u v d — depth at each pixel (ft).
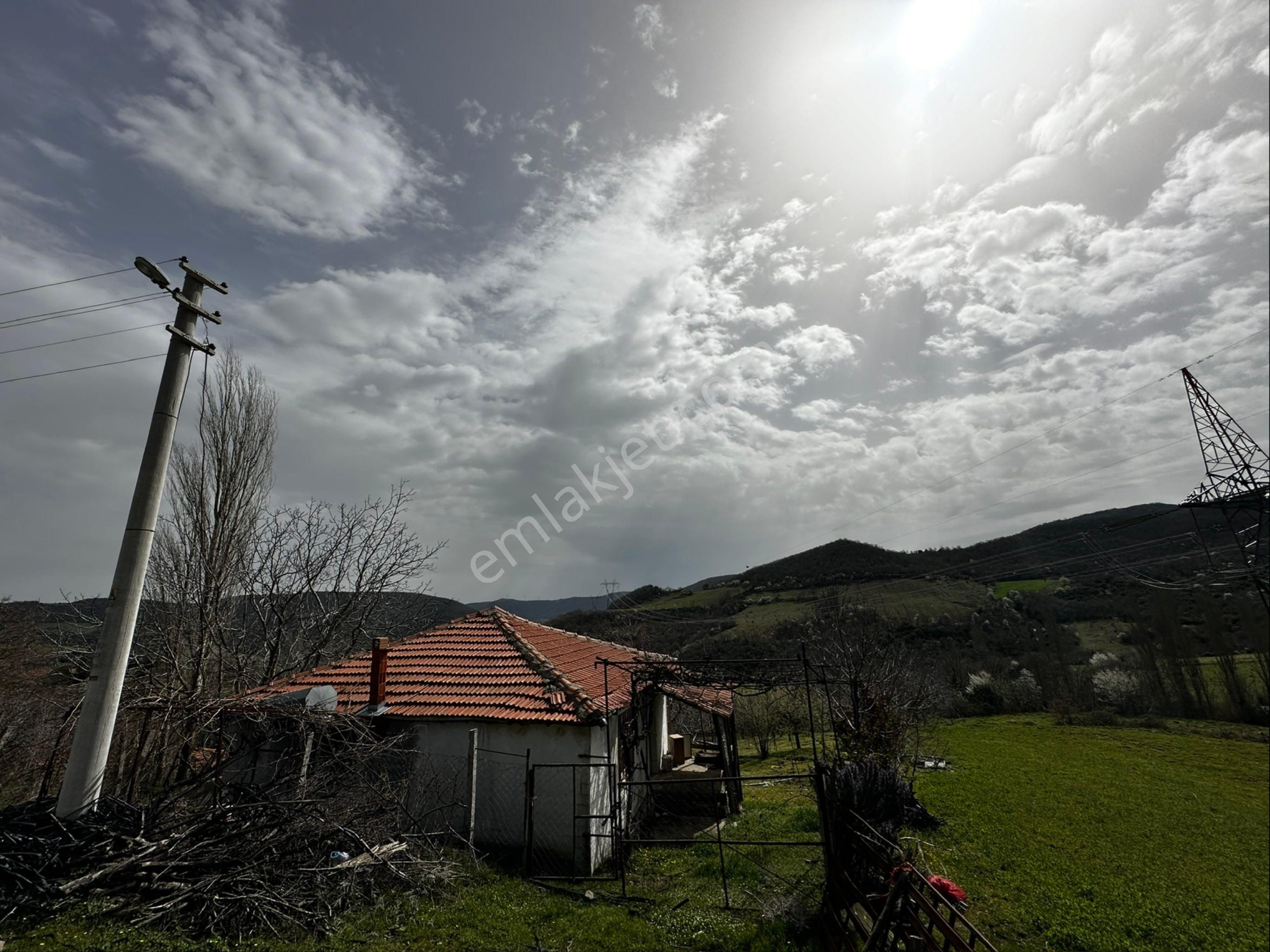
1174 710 131.13
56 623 46.50
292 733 34.19
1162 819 61.82
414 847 30.22
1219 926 35.47
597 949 24.38
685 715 97.60
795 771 70.08
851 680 51.44
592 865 34.42
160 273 31.96
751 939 25.98
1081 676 142.61
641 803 49.19
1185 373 79.46
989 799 64.44
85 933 19.01
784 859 37.45
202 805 29.35
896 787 35.60
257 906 22.24
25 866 21.07
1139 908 37.11
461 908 26.66
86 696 27.32
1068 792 71.15
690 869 35.55
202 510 56.39
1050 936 32.53
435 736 38.34
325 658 70.90
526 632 55.67
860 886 26.22
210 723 34.55
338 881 25.67
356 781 32.12
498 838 35.83
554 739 37.11
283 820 25.34
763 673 44.04
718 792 51.31
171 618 53.98
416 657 47.78
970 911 34.94
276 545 66.03
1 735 45.93
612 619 173.37
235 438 59.62
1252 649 122.93
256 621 64.34
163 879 22.40
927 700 88.58
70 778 26.03
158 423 31.45
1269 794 74.54
